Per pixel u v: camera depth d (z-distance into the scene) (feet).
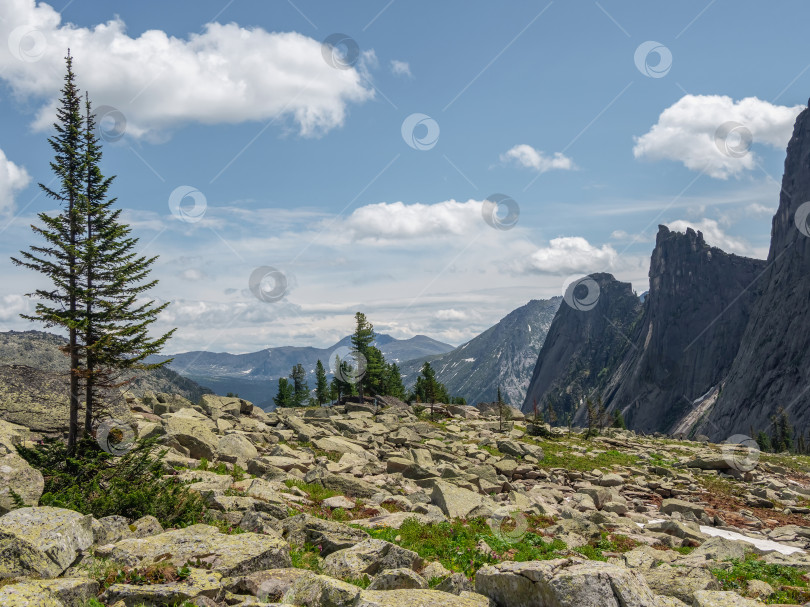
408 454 157.07
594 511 117.39
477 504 98.32
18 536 40.68
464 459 165.78
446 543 68.23
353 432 181.27
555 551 73.51
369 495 101.96
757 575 69.92
